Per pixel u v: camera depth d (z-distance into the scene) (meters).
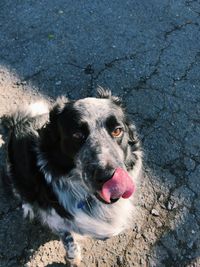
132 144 0.46
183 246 0.53
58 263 0.52
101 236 0.50
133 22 0.77
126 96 0.67
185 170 0.60
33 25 0.76
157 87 0.68
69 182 0.45
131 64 0.71
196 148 0.62
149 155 0.61
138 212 0.56
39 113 0.55
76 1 0.80
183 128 0.64
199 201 0.57
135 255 0.53
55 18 0.77
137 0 0.81
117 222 0.49
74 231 0.50
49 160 0.44
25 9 0.78
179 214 0.56
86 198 0.46
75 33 0.75
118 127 0.43
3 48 0.72
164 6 0.80
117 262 0.52
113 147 0.41
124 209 0.49
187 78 0.70
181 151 0.61
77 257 0.51
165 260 0.52
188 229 0.55
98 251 0.53
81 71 0.70
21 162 0.48
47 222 0.50
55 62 0.71
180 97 0.67
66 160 0.43
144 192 0.57
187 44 0.75
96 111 0.43
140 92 0.68
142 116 0.65
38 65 0.70
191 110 0.66
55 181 0.45
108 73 0.70
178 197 0.57
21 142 0.48
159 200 0.57
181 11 0.80
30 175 0.47
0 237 0.53
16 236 0.53
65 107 0.43
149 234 0.54
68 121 0.42
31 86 0.68
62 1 0.80
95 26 0.76
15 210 0.55
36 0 0.80
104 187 0.38
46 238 0.54
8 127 0.60
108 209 0.47
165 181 0.58
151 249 0.53
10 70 0.69
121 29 0.76
